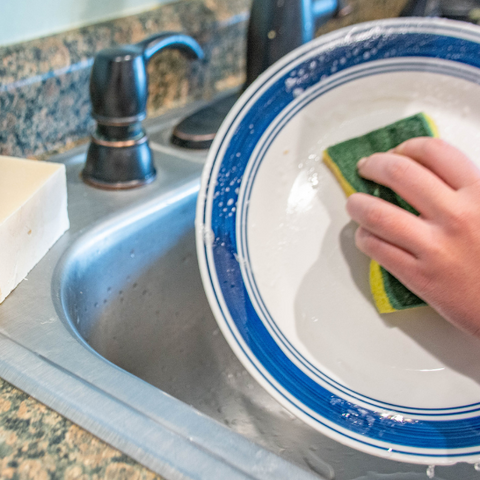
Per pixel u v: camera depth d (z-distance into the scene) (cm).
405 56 39
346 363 37
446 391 35
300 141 40
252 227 39
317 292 39
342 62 39
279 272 39
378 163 35
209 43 80
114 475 26
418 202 33
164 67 74
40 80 59
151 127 72
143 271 54
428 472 38
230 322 35
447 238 32
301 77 38
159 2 75
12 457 27
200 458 26
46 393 31
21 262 41
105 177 56
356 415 34
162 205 55
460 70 38
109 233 50
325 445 46
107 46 65
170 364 57
